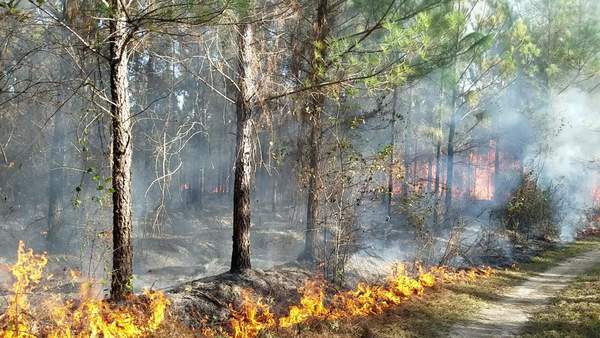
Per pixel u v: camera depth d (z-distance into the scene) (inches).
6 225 731.4
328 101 562.3
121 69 330.6
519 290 524.1
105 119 463.2
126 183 335.9
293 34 474.0
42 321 277.1
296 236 834.8
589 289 494.3
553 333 355.6
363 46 475.8
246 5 272.7
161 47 418.0
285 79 484.4
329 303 420.2
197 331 323.0
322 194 522.3
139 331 291.9
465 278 562.6
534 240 862.5
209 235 863.1
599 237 948.0
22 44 427.8
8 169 685.3
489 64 835.4
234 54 438.0
